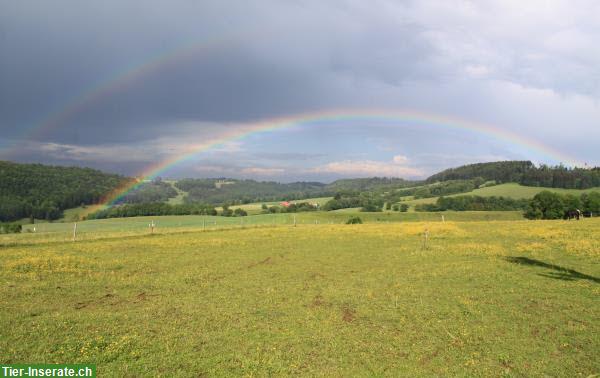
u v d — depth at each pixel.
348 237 42.25
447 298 17.56
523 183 162.12
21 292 19.00
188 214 131.88
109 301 17.72
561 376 10.20
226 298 18.12
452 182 185.88
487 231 44.16
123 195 167.00
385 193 188.75
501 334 13.10
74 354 11.56
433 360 11.25
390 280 21.52
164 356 11.55
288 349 12.10
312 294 18.72
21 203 111.25
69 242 39.88
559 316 14.71
